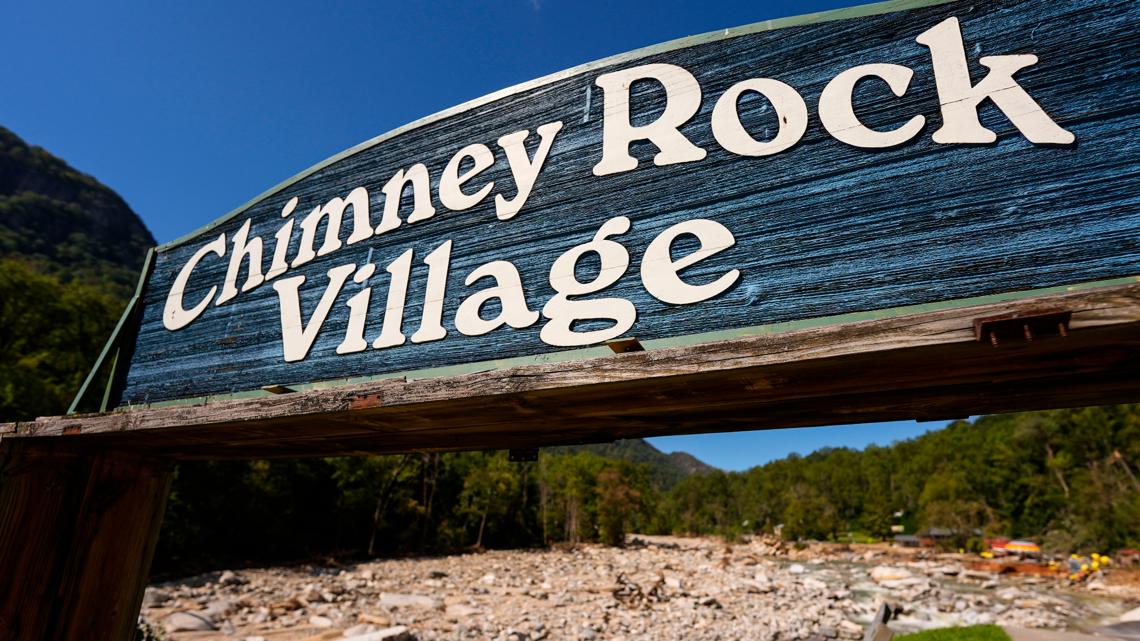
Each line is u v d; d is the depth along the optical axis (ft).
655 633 50.72
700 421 8.13
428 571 87.45
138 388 11.13
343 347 8.82
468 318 7.82
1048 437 160.66
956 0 6.05
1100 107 5.22
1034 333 4.37
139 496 11.85
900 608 62.54
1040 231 5.13
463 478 146.41
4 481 10.07
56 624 10.32
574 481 186.60
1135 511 111.24
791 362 5.15
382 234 9.20
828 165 6.21
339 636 42.65
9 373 66.03
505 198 8.19
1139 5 5.30
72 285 93.76
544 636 47.60
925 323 4.73
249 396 9.56
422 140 9.41
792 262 6.07
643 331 6.54
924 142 5.82
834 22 6.62
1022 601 71.56
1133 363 5.00
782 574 101.65
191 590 57.88
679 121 7.21
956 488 168.96
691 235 6.66
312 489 110.01
